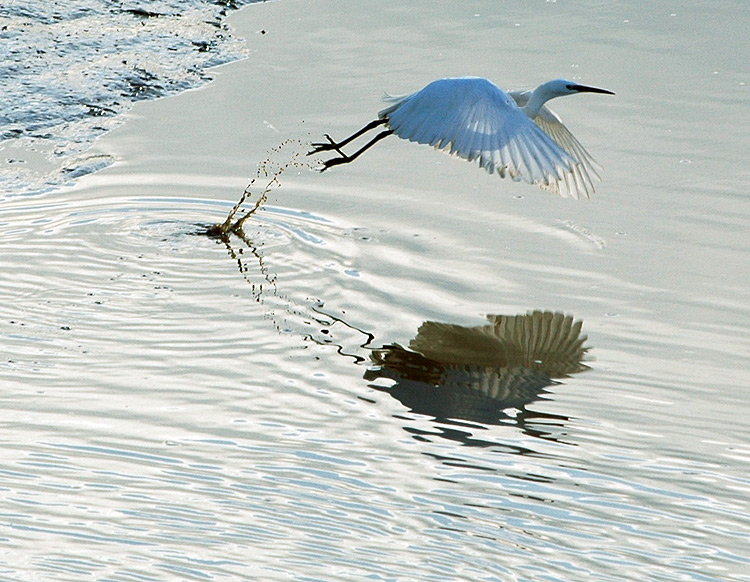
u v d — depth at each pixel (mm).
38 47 17672
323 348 11141
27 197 14102
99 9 19219
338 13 19641
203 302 11953
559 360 11047
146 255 12883
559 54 17891
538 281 12438
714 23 19172
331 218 13742
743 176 14508
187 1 19859
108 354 10945
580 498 8883
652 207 13914
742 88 16891
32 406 10023
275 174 14680
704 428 9977
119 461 9227
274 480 9008
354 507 8664
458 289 12266
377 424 9898
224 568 7859
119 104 16406
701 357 11109
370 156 15227
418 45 18250
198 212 13875
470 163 15133
